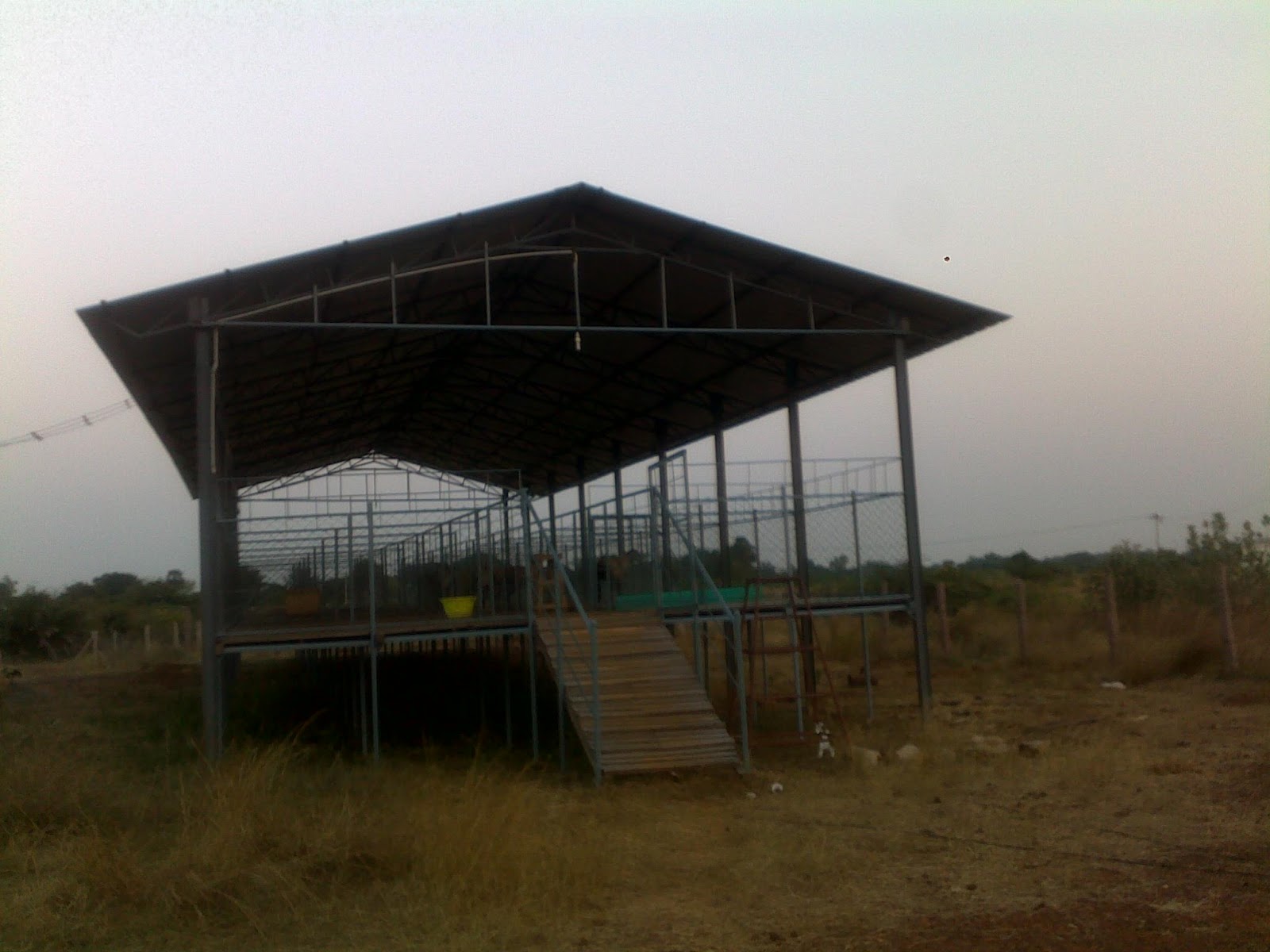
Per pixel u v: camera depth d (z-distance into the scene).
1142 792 10.17
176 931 7.04
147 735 16.38
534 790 11.42
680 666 13.59
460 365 24.03
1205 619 21.16
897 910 7.09
